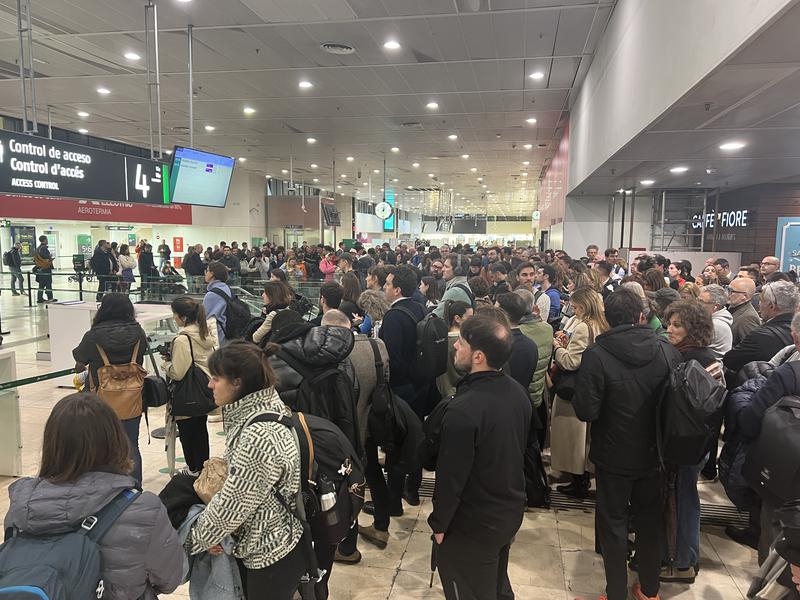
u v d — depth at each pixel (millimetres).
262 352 1712
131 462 1363
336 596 2523
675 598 2520
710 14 3262
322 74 8984
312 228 23828
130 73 9039
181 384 3229
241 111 11688
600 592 2574
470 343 1876
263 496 1596
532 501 3320
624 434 2236
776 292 2873
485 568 1885
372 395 2678
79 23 6926
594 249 8297
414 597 2521
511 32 7094
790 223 8562
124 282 9312
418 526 3193
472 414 1784
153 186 6781
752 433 2098
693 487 2600
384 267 4441
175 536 1359
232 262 12508
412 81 9328
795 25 2527
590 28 6949
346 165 20500
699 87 3592
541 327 3285
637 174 8477
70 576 1119
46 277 10312
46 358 6660
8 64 8625
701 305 2506
